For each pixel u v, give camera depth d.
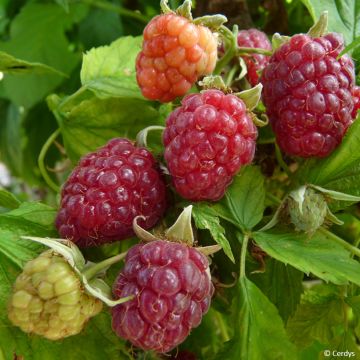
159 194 0.11
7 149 0.25
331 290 0.13
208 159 0.10
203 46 0.12
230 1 0.17
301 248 0.11
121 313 0.10
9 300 0.10
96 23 0.21
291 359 0.11
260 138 0.13
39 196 0.31
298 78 0.11
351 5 0.14
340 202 0.12
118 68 0.15
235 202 0.12
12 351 0.11
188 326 0.10
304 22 0.18
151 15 0.22
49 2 0.21
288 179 0.13
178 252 0.10
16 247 0.11
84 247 0.11
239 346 0.11
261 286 0.12
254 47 0.14
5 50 0.21
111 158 0.11
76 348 0.11
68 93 0.21
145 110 0.14
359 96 0.12
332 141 0.11
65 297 0.09
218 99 0.11
